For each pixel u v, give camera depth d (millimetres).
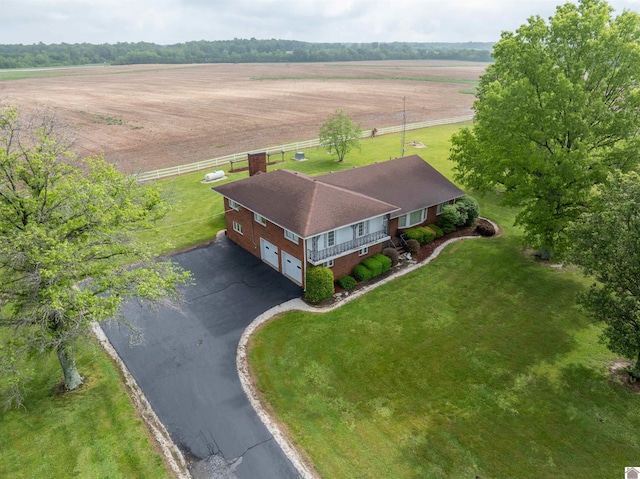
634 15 23500
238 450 15672
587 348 20609
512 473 14711
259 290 25672
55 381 18750
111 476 14570
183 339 21500
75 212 16625
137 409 17422
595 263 17438
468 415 16984
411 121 80812
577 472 14727
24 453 15312
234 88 134125
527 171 27188
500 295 24891
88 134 70000
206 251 30516
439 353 20312
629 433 16156
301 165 51875
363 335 21578
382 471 14844
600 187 23297
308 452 15570
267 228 27656
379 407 17391
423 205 30828
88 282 25203
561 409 17219
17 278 15891
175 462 15227
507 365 19562
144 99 108875
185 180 45656
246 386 18562
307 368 19484
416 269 27812
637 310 16828
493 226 33719
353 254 26594
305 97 113312
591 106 23734
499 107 26797
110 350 20750
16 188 16578
